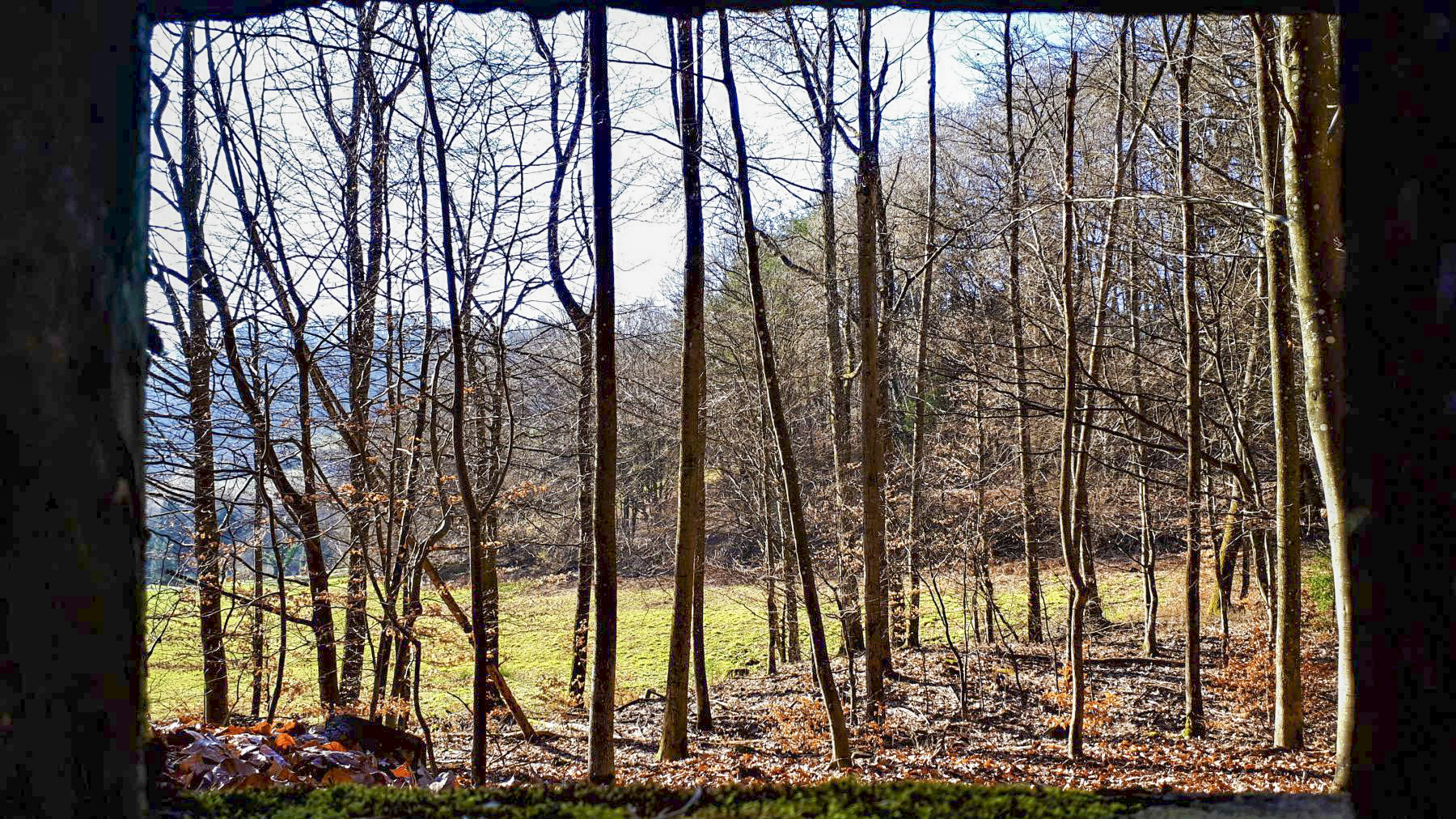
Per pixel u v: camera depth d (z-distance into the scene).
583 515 15.29
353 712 10.73
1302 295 7.86
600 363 8.14
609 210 8.11
